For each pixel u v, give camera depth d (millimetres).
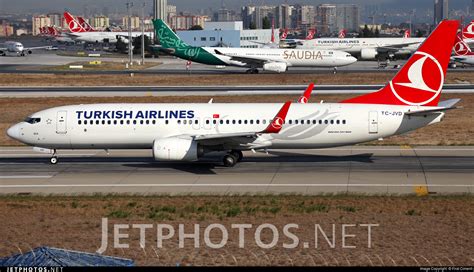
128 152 88000
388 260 44062
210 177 71500
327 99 133000
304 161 79812
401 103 77875
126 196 63219
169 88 155500
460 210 56250
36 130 78750
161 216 55688
